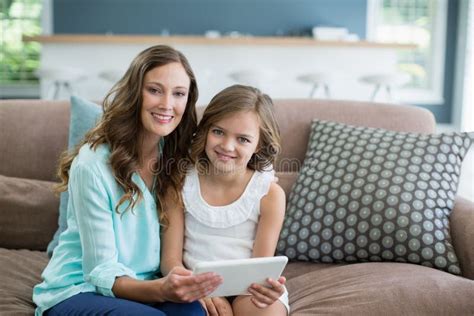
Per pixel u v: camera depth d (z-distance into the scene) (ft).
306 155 7.37
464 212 6.47
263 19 26.71
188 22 26.43
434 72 27.55
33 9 26.21
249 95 5.45
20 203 6.93
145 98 5.17
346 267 6.07
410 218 6.29
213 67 19.57
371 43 19.79
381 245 6.32
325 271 6.09
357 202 6.48
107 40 18.69
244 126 5.35
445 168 6.68
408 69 27.84
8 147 7.44
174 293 4.59
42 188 7.11
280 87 19.97
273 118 5.60
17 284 5.84
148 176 5.59
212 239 5.64
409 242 6.23
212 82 19.65
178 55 5.29
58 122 7.59
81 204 5.01
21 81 26.66
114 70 17.74
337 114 7.80
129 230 5.25
